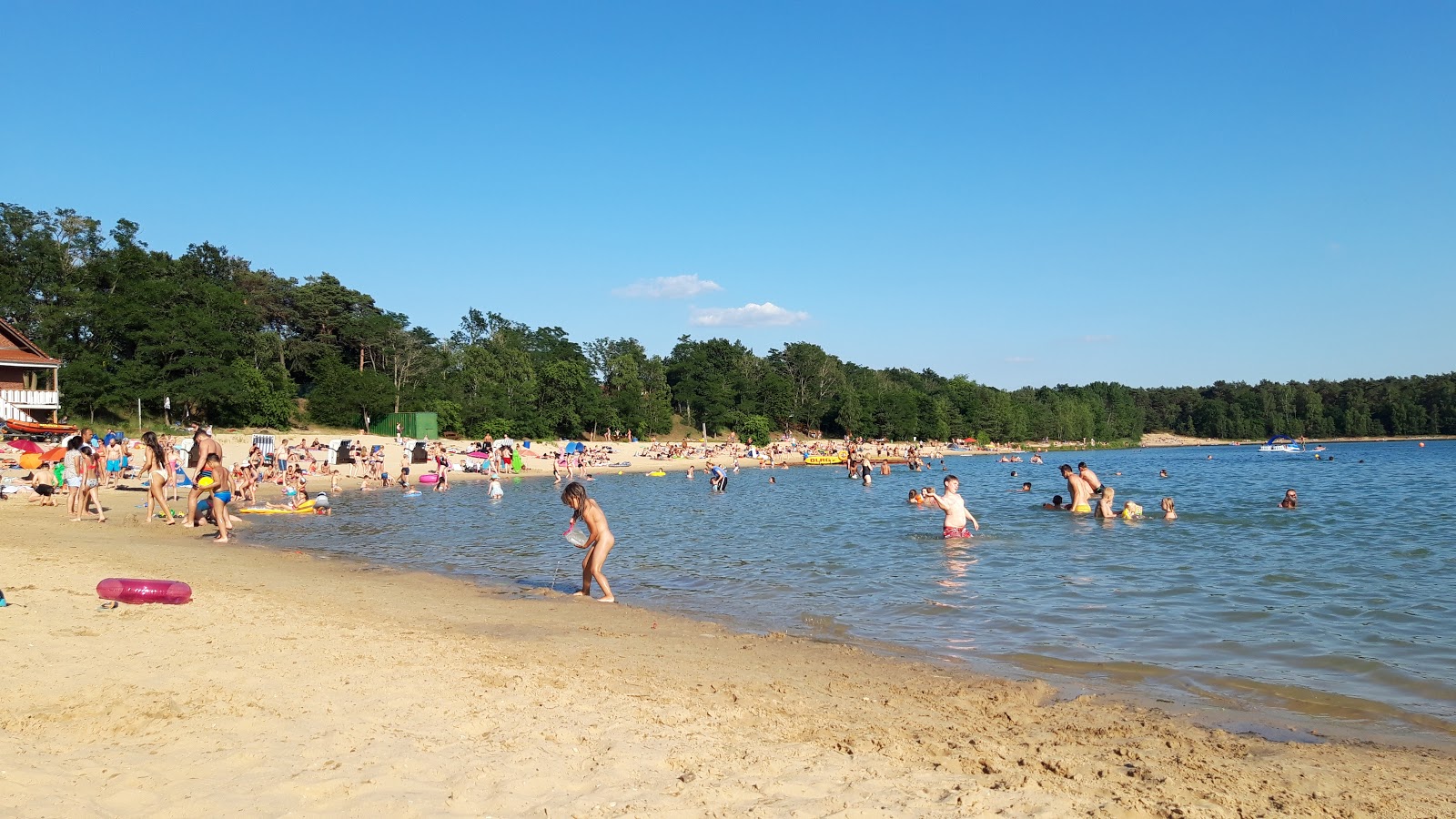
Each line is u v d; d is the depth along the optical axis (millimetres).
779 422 116750
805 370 120125
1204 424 173500
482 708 6219
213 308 65000
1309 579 13555
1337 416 160875
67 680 6469
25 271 60344
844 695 7309
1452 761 5812
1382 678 8016
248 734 5402
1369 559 15711
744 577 14328
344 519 25094
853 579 13977
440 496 35469
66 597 9758
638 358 109875
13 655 7090
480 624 9945
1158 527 21172
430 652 8070
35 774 4520
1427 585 12992
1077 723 6645
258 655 7551
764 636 9859
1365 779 5383
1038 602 11781
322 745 5234
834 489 43000
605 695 6777
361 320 83062
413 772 4824
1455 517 23719
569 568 15562
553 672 7531
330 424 73125
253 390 65000
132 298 60312
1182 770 5484
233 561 14914
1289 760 5758
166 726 5512
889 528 22312
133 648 7578
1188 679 8031
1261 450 119000
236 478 29828
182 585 10078
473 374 81438
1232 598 12000
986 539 18969
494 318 117688
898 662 8641
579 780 4805
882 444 107500
